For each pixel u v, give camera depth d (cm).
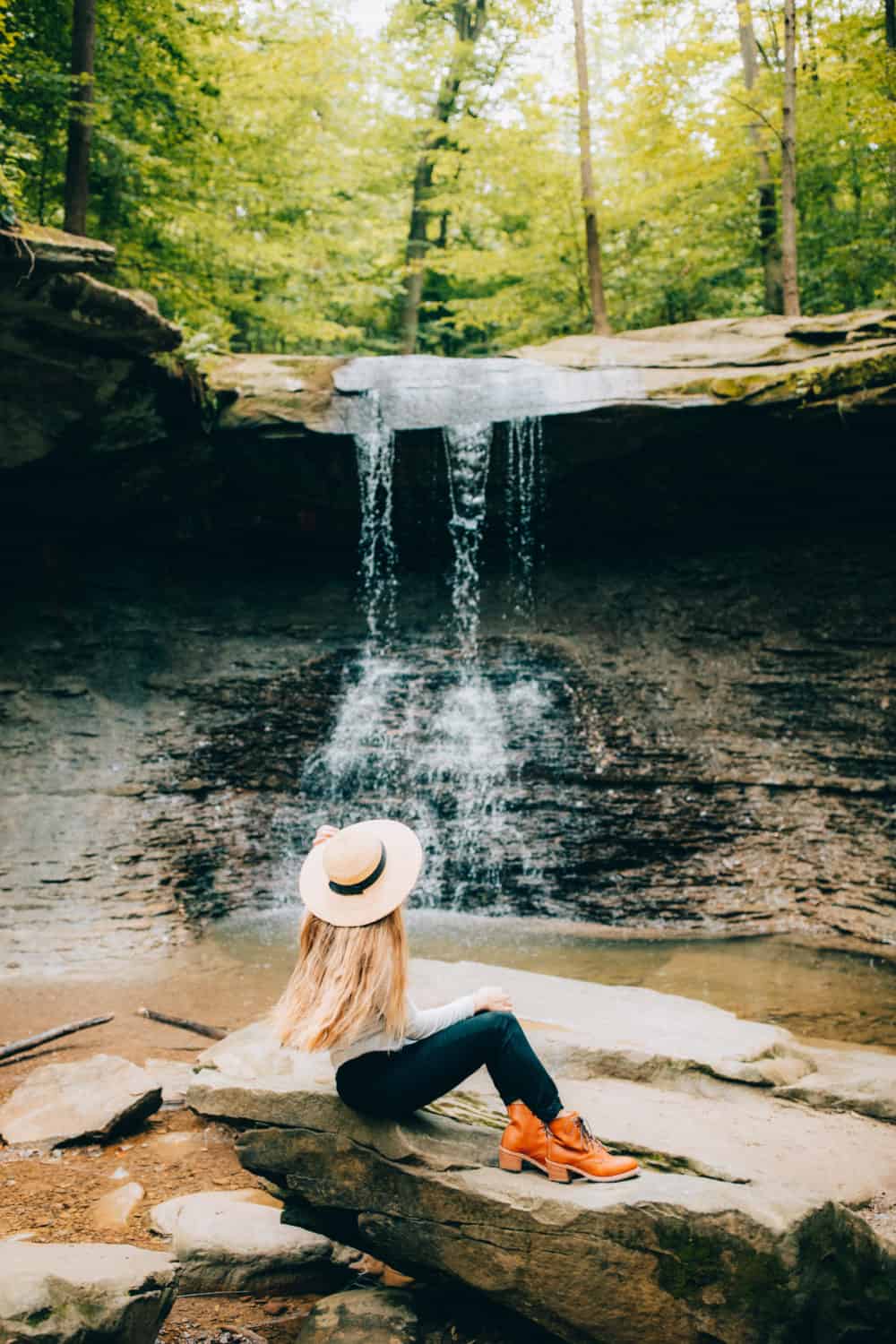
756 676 1177
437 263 1783
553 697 1228
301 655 1279
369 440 1220
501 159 1653
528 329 1836
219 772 1138
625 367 1195
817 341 1179
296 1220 381
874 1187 361
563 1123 327
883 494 1140
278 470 1245
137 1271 302
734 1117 420
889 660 1116
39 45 1286
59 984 788
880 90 1282
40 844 989
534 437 1200
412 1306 351
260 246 1568
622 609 1274
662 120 1400
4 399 1025
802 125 1485
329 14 1817
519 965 863
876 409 1072
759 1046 495
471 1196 325
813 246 1582
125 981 797
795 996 767
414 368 1246
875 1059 513
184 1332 342
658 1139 370
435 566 1348
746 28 1537
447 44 1900
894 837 1025
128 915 936
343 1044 325
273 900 1057
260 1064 504
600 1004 554
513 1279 319
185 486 1229
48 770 1065
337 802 1173
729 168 1479
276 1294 371
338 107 1894
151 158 1387
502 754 1195
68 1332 272
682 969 849
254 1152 370
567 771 1166
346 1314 342
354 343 2091
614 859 1097
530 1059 330
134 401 1083
